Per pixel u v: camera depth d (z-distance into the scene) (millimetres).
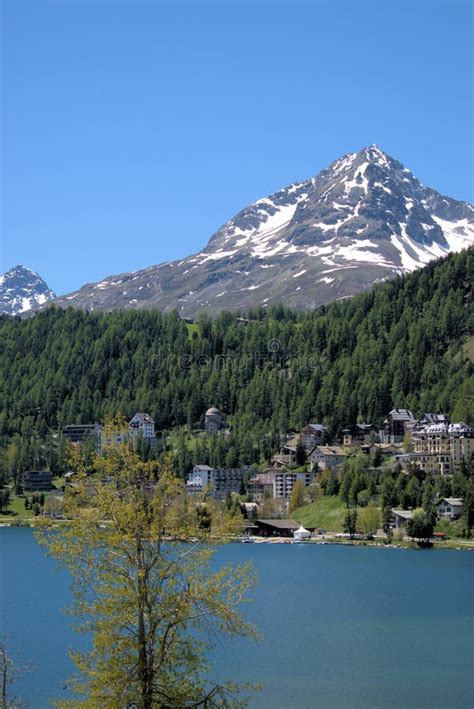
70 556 73938
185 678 75688
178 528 75125
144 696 72438
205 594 74375
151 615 73438
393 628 166625
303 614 182500
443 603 197500
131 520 73062
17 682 120938
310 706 114188
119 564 74812
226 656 140250
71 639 152500
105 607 73000
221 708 78312
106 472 76000
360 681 126625
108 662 73000
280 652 143875
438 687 123688
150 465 76375
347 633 161500
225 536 76375
